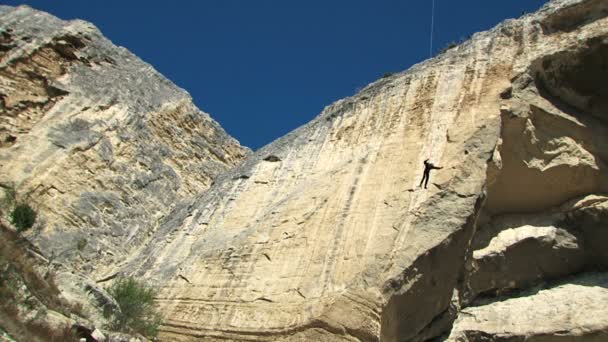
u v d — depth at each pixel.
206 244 25.52
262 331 20.56
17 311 15.30
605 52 21.75
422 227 20.97
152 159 32.41
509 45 24.97
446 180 21.92
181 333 21.91
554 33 23.70
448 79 25.61
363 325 19.53
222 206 27.69
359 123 27.12
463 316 21.28
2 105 28.86
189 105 37.34
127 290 21.47
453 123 23.72
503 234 22.28
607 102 22.23
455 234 20.59
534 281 21.59
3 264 16.19
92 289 19.05
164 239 27.56
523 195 22.34
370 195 23.11
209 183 35.34
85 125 30.33
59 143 28.58
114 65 35.06
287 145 29.47
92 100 31.78
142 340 19.16
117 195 29.22
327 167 25.98
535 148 21.98
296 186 26.14
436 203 21.41
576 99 22.56
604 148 21.73
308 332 19.73
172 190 32.34
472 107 23.80
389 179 23.27
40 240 24.69
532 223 22.28
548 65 22.56
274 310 21.00
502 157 22.14
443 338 21.06
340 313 19.73
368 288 20.06
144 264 26.14
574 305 20.00
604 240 21.20
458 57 26.23
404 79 27.36
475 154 22.09
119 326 19.02
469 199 21.25
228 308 21.89
